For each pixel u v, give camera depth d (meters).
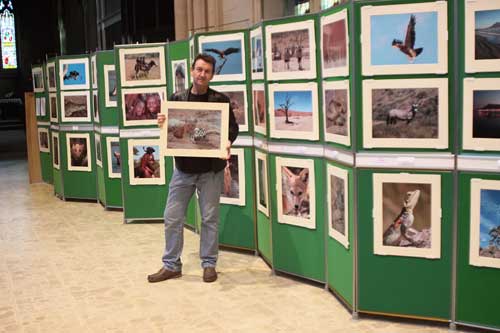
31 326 3.99
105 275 5.04
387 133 3.70
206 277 4.78
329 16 4.00
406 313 3.85
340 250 4.16
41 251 5.86
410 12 3.53
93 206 8.14
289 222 4.70
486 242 3.57
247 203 5.41
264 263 5.24
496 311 3.61
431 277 3.75
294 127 4.52
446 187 3.62
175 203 4.81
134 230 6.64
